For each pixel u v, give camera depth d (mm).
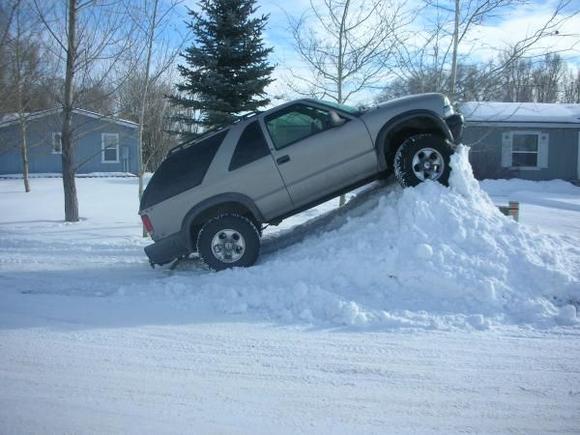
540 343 4977
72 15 12914
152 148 22406
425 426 3650
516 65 11734
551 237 7293
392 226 6789
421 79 11820
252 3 17141
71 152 13742
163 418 3775
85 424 3701
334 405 3938
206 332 5359
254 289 6363
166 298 6422
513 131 24047
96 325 5590
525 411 3834
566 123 23312
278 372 4473
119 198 19312
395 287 6125
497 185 22703
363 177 7320
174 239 7352
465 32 11508
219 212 7480
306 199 7398
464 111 15078
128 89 13797
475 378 4320
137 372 4500
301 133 7309
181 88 17594
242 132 7336
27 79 14594
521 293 5848
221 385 4262
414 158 7059
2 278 7715
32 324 5633
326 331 5348
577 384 4215
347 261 6461
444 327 5344
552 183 22750
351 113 7332
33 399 4055
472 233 6422
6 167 30516
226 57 17109
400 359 4680
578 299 5848
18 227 12805
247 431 3607
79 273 8039
